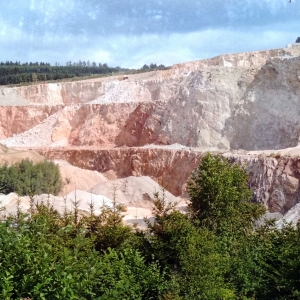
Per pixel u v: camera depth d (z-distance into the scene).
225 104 46.47
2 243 10.16
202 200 17.88
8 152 46.78
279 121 41.91
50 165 40.41
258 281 14.14
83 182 41.84
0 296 8.97
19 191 33.12
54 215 16.31
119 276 12.42
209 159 18.98
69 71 163.12
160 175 43.56
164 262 15.08
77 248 11.56
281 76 44.28
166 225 15.65
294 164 31.55
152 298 13.80
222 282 13.87
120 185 36.97
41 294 9.17
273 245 14.97
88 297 11.21
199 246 14.81
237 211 17.73
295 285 13.15
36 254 10.32
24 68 162.25
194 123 46.66
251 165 33.56
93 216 16.59
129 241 15.53
